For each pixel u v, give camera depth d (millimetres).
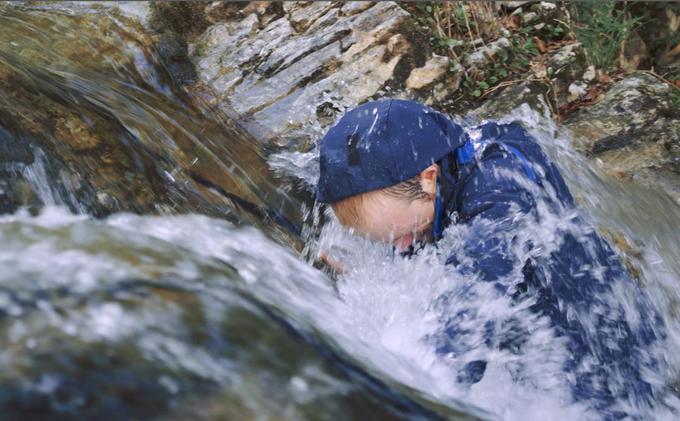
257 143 3334
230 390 1078
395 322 1918
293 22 4027
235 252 1935
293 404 1098
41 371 1010
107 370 1040
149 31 3713
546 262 1960
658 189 3850
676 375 2195
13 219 1555
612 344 2045
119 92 2957
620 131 4102
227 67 3805
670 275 3342
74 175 2055
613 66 4738
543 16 4672
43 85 2373
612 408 2016
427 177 1978
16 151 1973
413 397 1251
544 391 1980
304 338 1250
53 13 3510
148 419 1005
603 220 3451
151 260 1308
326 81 3775
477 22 4477
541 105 4098
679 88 4559
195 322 1164
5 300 1107
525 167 2018
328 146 2012
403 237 2043
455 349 1843
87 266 1238
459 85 4102
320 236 2580
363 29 3963
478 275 1867
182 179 2424
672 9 5168
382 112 1992
